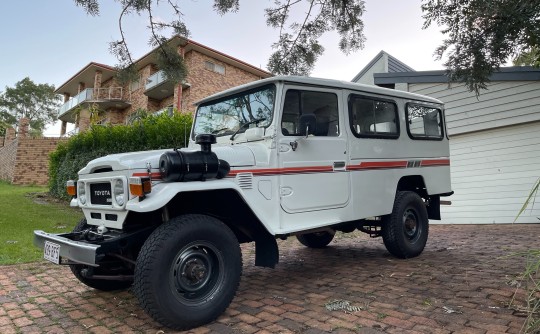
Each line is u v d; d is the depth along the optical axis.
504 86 8.41
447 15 4.79
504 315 2.84
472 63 5.07
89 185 3.28
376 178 4.50
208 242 2.90
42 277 4.19
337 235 7.32
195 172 2.85
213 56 20.09
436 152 5.44
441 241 6.34
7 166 20.31
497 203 8.56
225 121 4.13
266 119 3.66
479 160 8.87
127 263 3.30
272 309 3.17
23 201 10.73
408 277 4.01
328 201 3.93
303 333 2.65
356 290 3.62
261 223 3.23
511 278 3.78
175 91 19.05
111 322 2.95
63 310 3.22
